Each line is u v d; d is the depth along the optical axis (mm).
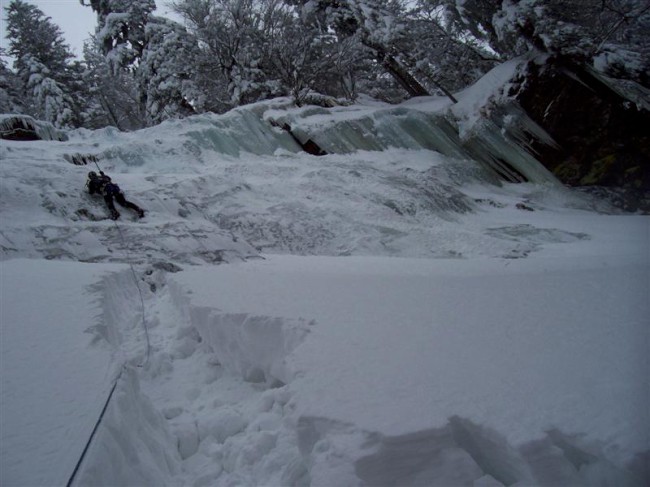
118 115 40438
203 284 6461
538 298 4668
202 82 27828
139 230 10578
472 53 28172
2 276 6672
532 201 19391
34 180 11477
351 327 4180
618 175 20531
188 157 16938
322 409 2809
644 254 9906
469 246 12766
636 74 22828
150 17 28203
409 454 2453
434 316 4355
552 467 2309
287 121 20516
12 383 3389
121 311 6637
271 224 12883
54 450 2510
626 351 3186
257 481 3096
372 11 25172
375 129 21172
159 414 3871
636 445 2230
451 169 19797
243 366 4625
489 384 2934
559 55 21594
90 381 3412
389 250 12484
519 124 21750
